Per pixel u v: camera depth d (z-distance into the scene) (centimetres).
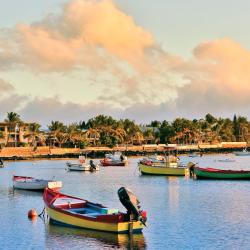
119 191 3466
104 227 3500
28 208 4791
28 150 17338
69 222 3716
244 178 7456
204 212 4425
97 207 3847
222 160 15438
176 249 3150
